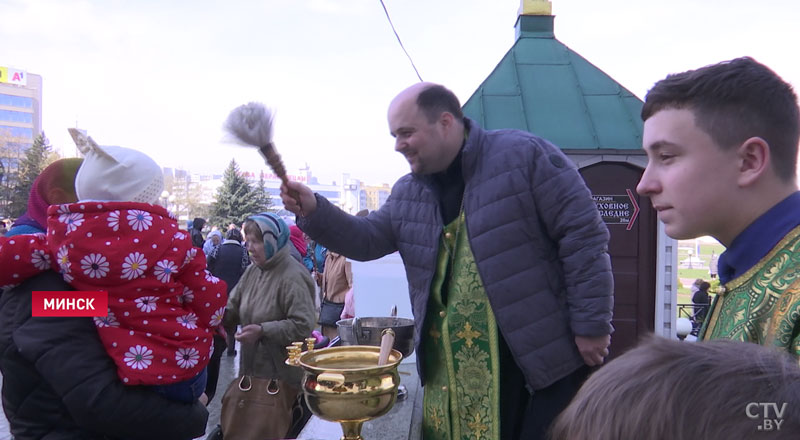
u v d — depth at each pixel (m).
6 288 1.69
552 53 6.08
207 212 59.22
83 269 1.62
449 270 2.18
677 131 0.99
